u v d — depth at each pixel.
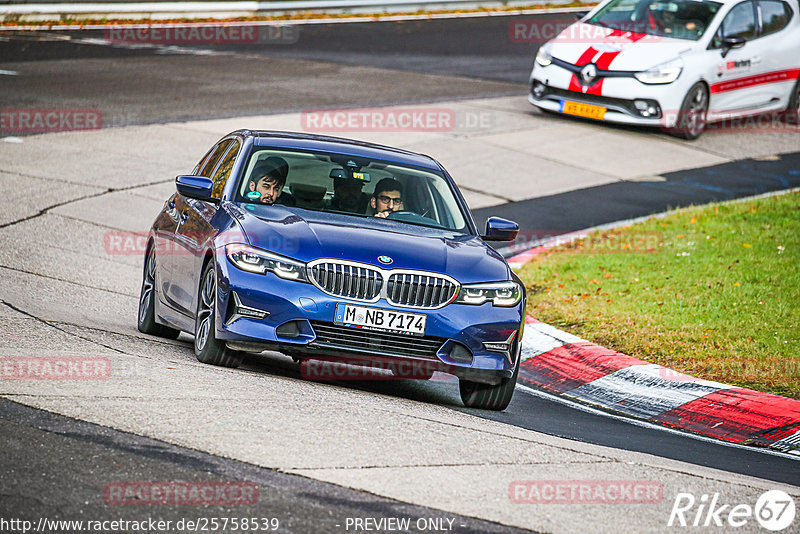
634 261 46.06
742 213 53.41
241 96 75.12
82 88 74.44
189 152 61.03
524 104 78.69
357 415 23.97
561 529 18.17
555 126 72.38
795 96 77.31
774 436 28.83
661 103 68.94
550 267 45.88
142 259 45.16
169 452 19.73
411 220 30.19
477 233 31.20
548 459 22.56
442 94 80.19
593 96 70.50
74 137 62.19
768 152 70.75
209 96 74.44
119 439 20.16
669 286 42.09
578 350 35.06
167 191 55.00
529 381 34.03
